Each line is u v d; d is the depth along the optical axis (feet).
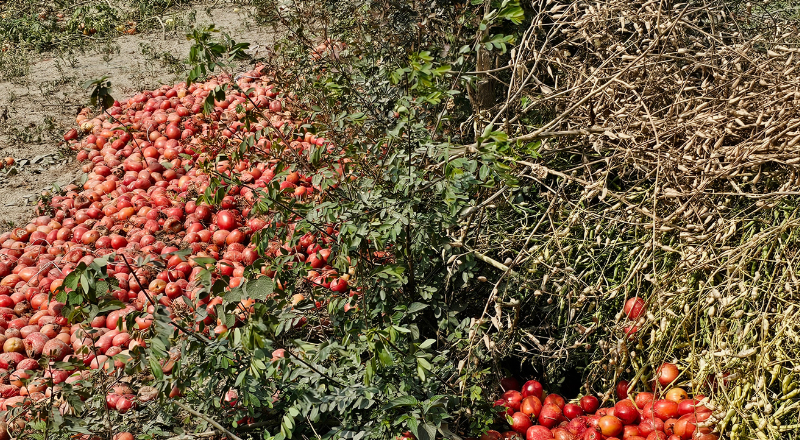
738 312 10.35
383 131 15.56
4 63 33.35
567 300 12.58
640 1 14.67
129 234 18.60
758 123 11.21
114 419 12.16
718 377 10.25
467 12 16.99
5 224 20.08
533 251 12.36
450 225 12.30
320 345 10.54
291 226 16.66
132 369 9.68
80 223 19.36
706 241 11.35
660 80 13.10
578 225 12.77
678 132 12.12
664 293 11.12
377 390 10.32
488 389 12.03
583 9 15.79
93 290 8.92
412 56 10.69
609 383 12.10
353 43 18.56
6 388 13.48
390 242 12.25
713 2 15.67
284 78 19.75
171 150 22.17
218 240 17.93
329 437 10.33
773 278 10.82
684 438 10.52
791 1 19.39
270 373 10.23
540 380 13.03
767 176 11.89
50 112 27.58
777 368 9.96
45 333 14.74
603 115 13.78
